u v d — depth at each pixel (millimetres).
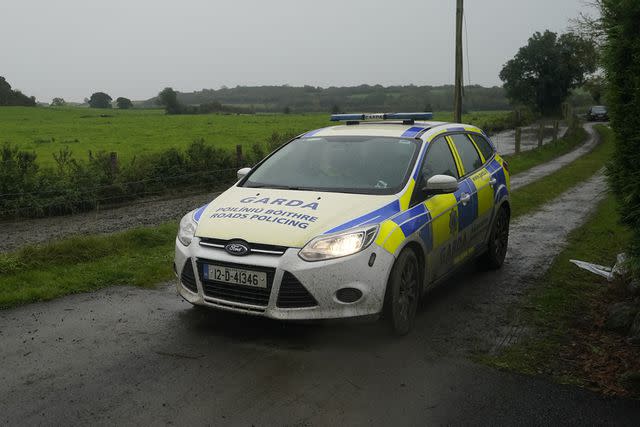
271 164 5680
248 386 3834
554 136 33250
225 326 4914
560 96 74438
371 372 4062
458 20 18438
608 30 4594
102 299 5727
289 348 4453
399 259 4598
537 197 13430
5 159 14016
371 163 5312
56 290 5879
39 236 10703
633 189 4457
